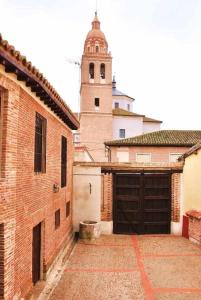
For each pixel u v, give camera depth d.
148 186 16.39
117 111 46.19
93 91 43.34
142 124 45.78
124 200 16.41
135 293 8.70
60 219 12.12
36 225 8.95
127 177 16.42
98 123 42.97
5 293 6.19
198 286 9.18
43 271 9.40
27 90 7.54
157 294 8.62
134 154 31.23
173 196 16.27
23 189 7.37
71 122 13.02
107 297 8.43
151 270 10.57
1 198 6.03
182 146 31.05
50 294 8.60
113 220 16.36
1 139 6.29
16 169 6.85
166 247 13.54
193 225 14.46
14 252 6.72
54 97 8.86
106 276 10.02
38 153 9.20
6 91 6.35
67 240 13.62
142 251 12.92
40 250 9.45
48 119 9.89
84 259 11.83
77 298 8.36
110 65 43.78
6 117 6.32
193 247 13.51
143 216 16.28
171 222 16.28
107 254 12.50
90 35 44.97
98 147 42.69
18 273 7.04
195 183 14.75
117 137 45.09
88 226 14.80
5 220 6.21
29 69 6.42
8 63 5.66
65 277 9.93
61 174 12.42
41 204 9.07
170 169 16.23
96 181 16.14
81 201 16.05
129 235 16.02
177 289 8.97
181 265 11.07
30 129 7.93
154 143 30.78
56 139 11.22
